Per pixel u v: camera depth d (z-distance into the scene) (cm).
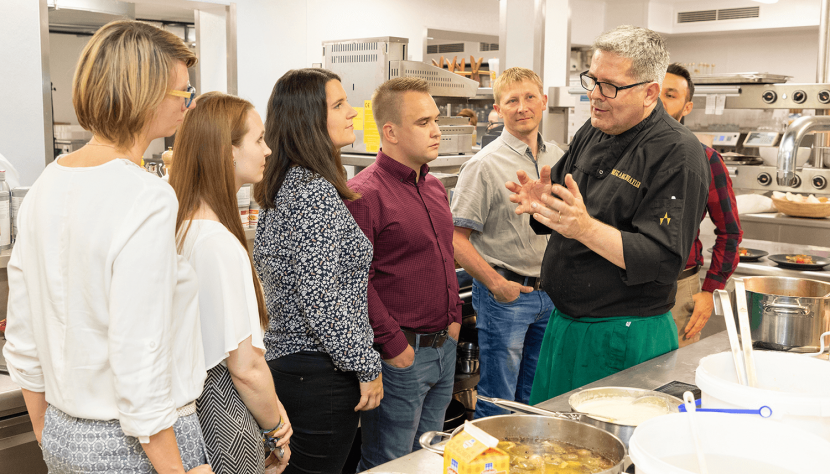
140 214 108
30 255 117
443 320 232
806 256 325
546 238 300
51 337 114
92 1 636
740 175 513
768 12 865
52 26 659
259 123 160
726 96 485
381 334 214
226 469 141
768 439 101
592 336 201
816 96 445
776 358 131
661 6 927
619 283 195
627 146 194
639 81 183
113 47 111
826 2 441
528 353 315
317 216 182
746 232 459
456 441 105
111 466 114
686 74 277
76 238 109
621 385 170
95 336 111
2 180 240
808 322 182
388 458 230
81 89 113
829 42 445
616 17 932
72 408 114
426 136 224
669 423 103
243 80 540
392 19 707
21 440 208
